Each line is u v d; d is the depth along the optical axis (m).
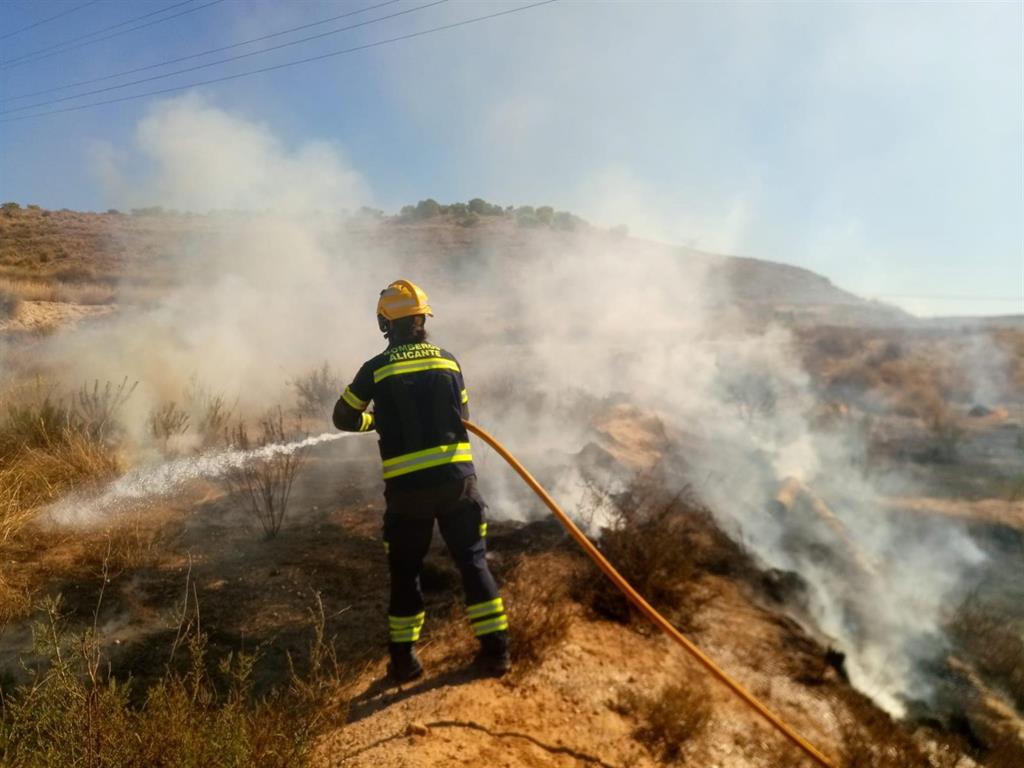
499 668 3.20
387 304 3.37
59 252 41.75
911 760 3.09
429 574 4.16
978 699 3.85
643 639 3.69
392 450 3.15
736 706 3.26
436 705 2.95
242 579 4.05
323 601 3.85
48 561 4.07
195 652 2.67
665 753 2.84
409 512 3.12
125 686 2.50
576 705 3.04
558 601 3.79
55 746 2.21
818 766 2.93
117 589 3.84
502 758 2.64
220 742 2.23
